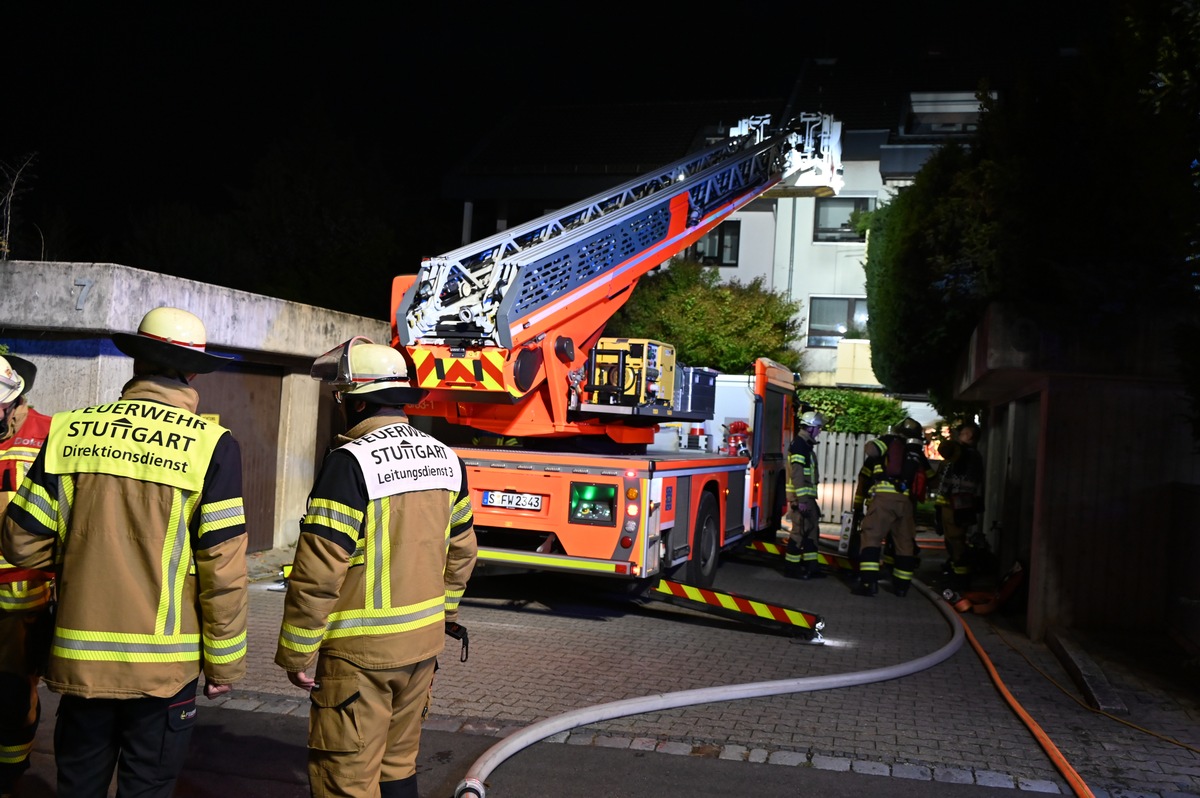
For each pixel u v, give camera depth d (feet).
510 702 17.30
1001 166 24.38
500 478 25.00
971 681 20.39
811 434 34.63
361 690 9.75
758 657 21.81
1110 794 13.85
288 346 29.89
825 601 30.09
